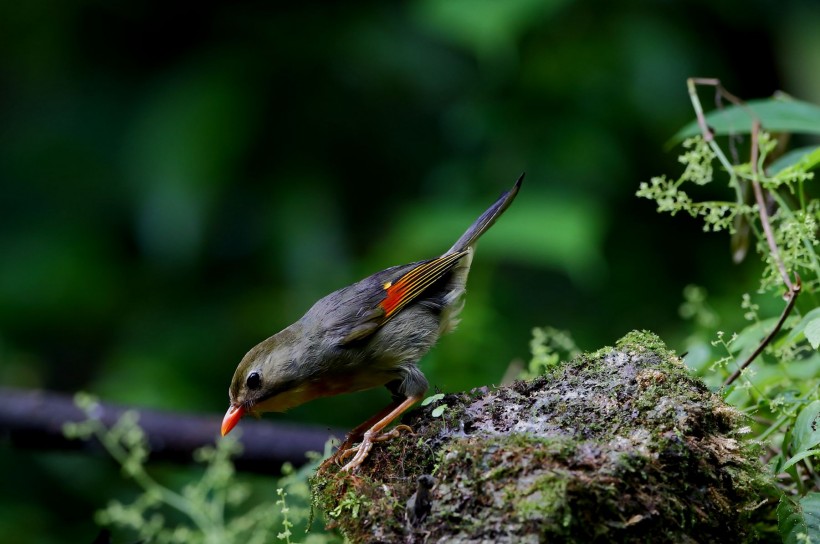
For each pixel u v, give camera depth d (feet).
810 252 18.01
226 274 41.78
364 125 41.47
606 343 40.09
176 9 42.42
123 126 41.86
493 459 14.28
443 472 14.57
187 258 40.55
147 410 29.55
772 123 20.79
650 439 14.76
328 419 39.06
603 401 15.83
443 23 36.68
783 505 15.60
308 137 41.22
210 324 40.68
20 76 43.68
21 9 42.86
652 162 40.86
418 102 41.73
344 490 16.43
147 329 41.16
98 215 41.98
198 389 39.47
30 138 42.39
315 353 21.83
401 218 39.63
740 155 35.73
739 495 14.98
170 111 40.01
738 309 33.55
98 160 41.86
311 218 40.09
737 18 40.86
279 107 40.86
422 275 22.18
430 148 41.86
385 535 15.16
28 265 41.01
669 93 39.88
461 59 41.60
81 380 43.01
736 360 19.61
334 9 42.09
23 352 42.39
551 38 40.42
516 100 40.50
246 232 41.11
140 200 39.60
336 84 41.14
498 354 34.40
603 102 40.06
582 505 13.66
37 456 38.47
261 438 27.25
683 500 14.51
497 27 36.27
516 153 39.65
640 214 41.47
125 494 37.63
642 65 39.75
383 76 41.22
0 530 36.45
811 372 19.02
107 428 29.43
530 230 36.09
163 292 41.83
